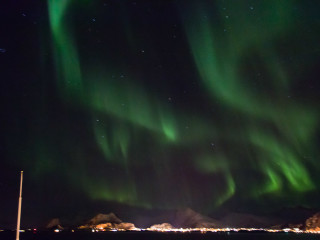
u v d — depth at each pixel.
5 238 131.38
